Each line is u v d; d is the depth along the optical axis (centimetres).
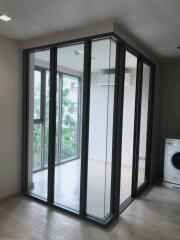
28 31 279
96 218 266
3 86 305
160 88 434
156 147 436
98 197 286
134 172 343
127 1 193
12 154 326
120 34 256
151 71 391
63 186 344
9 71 312
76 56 301
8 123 316
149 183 407
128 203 319
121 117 271
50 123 305
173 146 384
